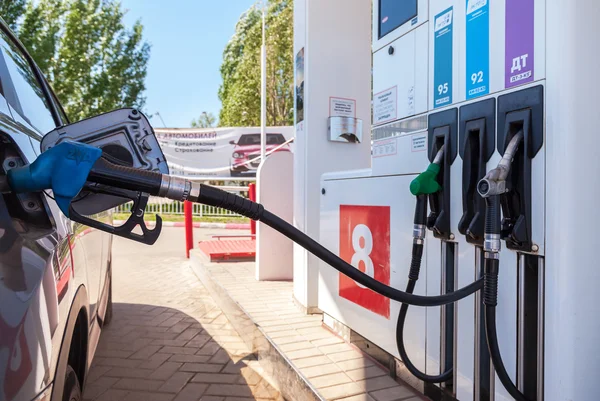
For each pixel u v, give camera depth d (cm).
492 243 154
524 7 159
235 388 296
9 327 98
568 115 146
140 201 127
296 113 387
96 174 114
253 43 2109
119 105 1527
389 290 148
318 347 292
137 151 132
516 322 166
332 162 372
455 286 199
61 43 1372
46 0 1336
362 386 237
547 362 153
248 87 2122
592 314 150
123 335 398
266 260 498
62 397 134
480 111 178
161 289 571
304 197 368
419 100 217
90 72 1433
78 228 192
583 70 146
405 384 238
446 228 199
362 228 272
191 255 718
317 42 365
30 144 142
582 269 148
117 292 555
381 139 251
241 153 1490
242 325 381
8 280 104
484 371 187
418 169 220
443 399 211
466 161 183
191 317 451
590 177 148
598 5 149
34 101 192
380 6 248
